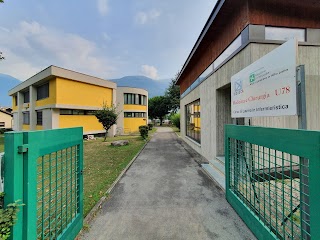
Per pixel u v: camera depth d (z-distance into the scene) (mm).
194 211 3666
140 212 3643
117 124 26141
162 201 4129
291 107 2682
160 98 46844
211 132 7949
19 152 1866
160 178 5758
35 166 2045
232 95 5141
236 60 5766
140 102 29078
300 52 5195
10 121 37062
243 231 3010
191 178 5738
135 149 11508
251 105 3977
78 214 3000
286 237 2541
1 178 1864
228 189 4027
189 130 13664
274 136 2457
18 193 1845
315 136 1814
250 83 4016
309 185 1905
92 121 21453
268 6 5246
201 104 9711
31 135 1982
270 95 3246
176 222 3281
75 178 3057
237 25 5801
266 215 3023
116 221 3326
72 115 19531
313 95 5129
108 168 7113
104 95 22922
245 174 3512
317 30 5461
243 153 3586
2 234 1611
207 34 7629
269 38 5234
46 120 18875
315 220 1826
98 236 2895
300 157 2105
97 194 4492
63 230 2553
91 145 14195
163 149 11414
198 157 8992
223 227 3123
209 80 8305
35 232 2033
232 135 3793
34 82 19828
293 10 5383
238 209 3496
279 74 2982
